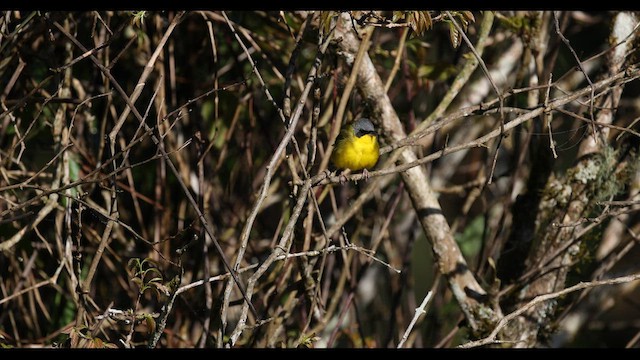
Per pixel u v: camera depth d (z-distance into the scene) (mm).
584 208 10445
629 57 10266
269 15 12305
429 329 14133
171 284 7828
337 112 9664
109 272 12273
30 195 11703
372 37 11750
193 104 11734
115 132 7898
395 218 13938
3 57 10438
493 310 10305
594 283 8023
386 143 10336
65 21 10617
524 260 10742
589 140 10453
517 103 12523
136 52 12203
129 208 12383
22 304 11203
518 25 10781
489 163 12383
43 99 10078
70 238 9625
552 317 11141
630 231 10539
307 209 9508
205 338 10227
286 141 7637
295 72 11555
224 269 11680
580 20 15289
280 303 11695
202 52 12312
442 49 13883
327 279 11312
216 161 13023
